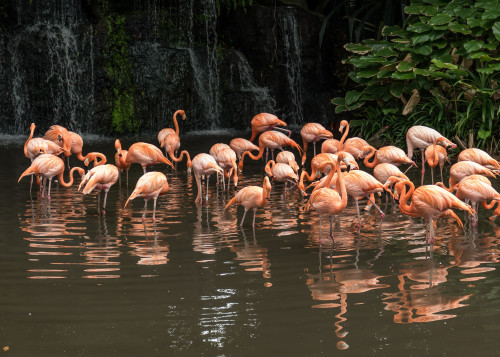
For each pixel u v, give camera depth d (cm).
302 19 3691
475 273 1096
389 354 795
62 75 3272
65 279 1094
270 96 3719
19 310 958
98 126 3275
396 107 2802
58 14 3416
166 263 1185
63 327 895
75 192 1909
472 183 1405
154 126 3391
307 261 1191
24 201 1764
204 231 1429
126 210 1653
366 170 2238
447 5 2630
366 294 1006
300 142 3130
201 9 3659
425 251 1245
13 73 3259
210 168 1738
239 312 941
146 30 3441
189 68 3503
